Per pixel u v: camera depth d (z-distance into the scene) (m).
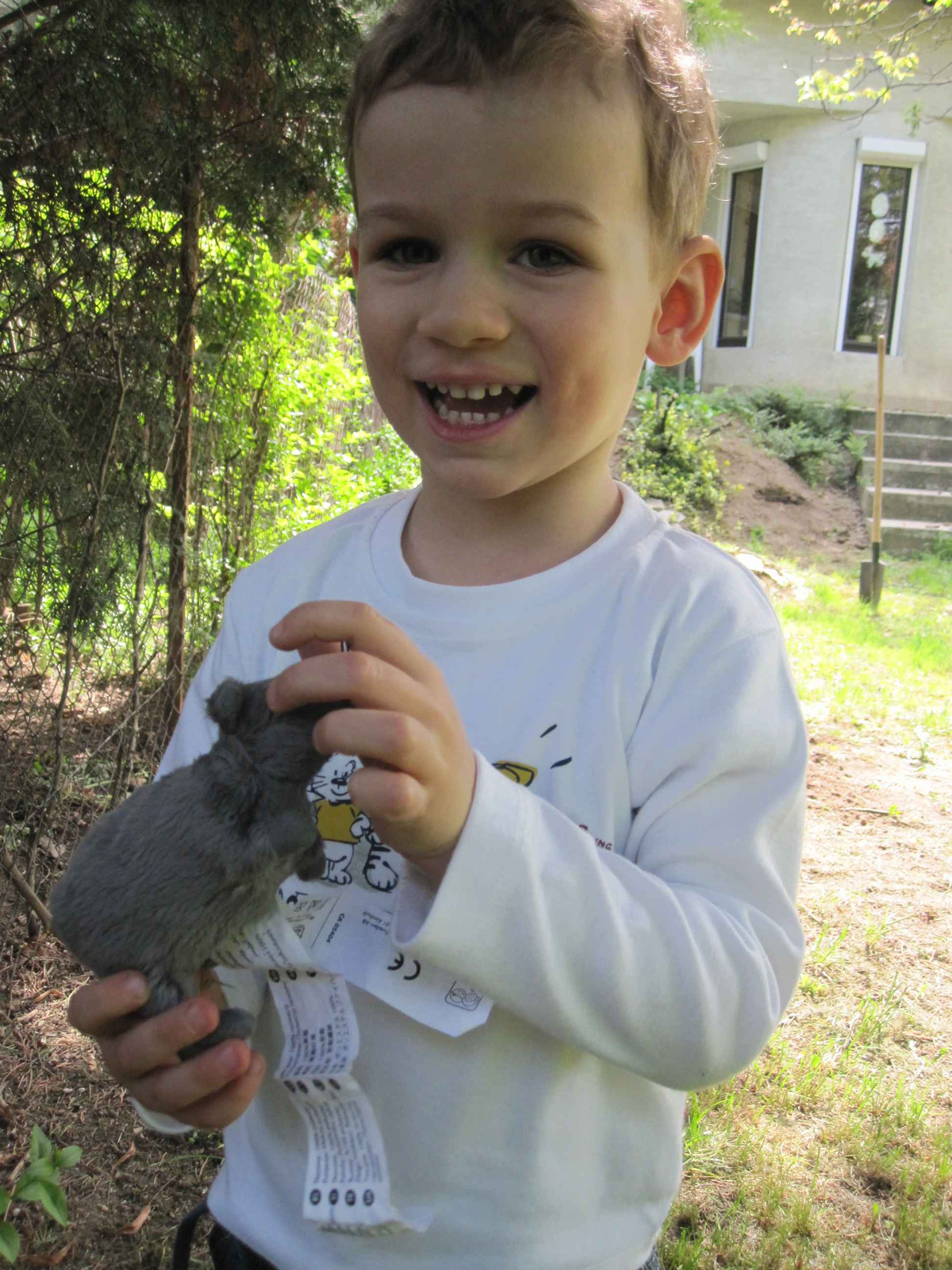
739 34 2.15
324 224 1.55
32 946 1.01
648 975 0.32
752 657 0.39
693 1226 0.77
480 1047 0.36
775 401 3.81
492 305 0.35
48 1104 0.83
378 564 0.45
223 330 1.24
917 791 1.56
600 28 0.35
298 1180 0.39
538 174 0.34
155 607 1.14
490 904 0.30
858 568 3.14
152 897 0.30
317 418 1.81
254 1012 0.40
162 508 1.11
